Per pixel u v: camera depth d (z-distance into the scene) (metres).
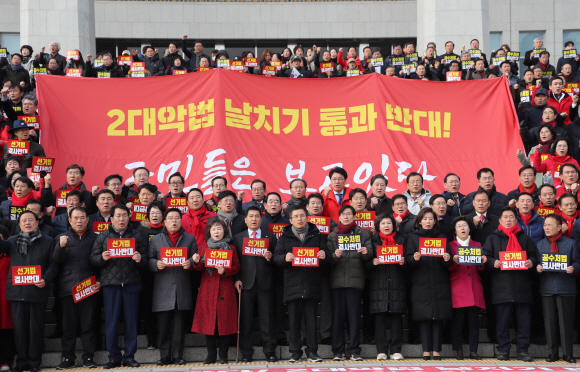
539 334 9.28
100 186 11.43
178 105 12.07
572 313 8.77
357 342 8.77
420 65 15.04
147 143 11.88
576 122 12.50
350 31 24.09
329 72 15.51
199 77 12.17
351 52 16.45
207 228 8.82
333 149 11.96
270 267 8.86
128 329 8.52
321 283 9.23
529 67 16.91
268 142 11.91
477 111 12.23
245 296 8.80
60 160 11.49
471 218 9.50
